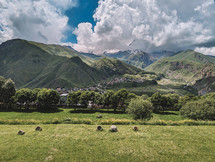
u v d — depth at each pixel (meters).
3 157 13.27
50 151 14.42
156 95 92.81
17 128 23.16
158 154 13.62
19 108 83.94
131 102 42.41
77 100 88.94
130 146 15.37
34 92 90.50
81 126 23.95
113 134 19.33
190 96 103.12
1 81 83.75
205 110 40.66
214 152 13.87
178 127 23.05
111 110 88.31
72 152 14.17
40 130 21.48
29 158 13.13
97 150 14.54
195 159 12.64
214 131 20.41
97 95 92.56
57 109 86.69
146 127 23.06
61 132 20.38
